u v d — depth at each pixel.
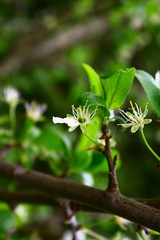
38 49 1.08
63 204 0.37
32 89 1.10
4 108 0.96
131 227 0.43
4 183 0.64
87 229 0.39
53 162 0.46
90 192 0.33
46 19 1.14
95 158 0.41
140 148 1.12
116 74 0.32
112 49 1.14
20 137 0.46
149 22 0.93
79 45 1.15
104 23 1.10
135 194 1.08
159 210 0.30
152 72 1.22
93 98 0.31
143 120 0.31
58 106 1.12
